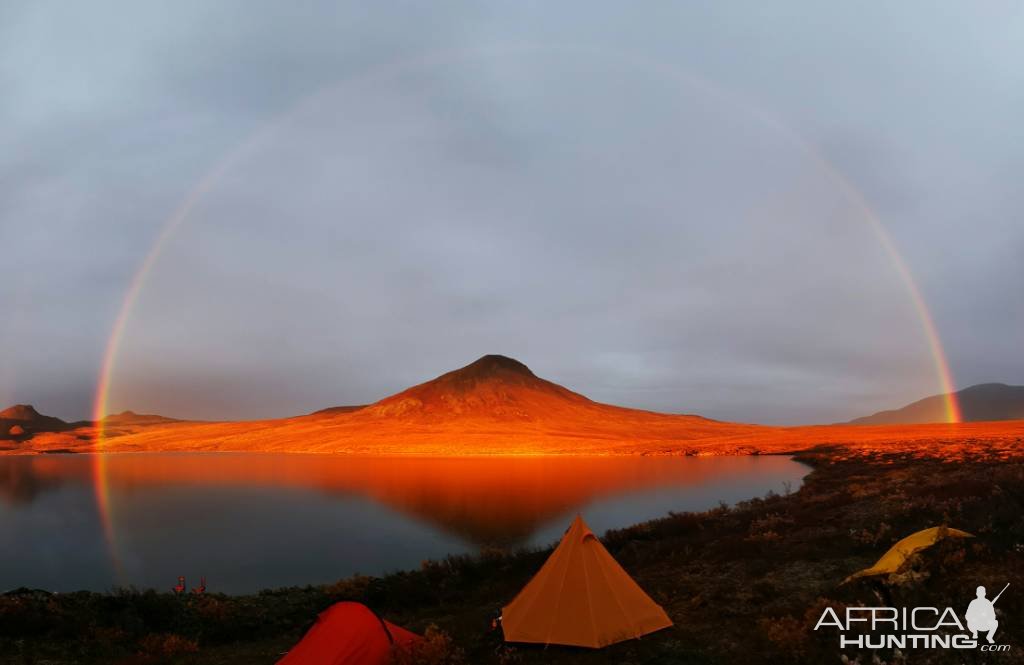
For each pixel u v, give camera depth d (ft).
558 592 39.91
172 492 258.57
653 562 63.10
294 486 267.39
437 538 139.33
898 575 39.29
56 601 55.42
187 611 57.77
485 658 37.68
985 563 40.86
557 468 317.42
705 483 219.20
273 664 41.45
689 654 34.45
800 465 261.03
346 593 63.41
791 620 36.04
